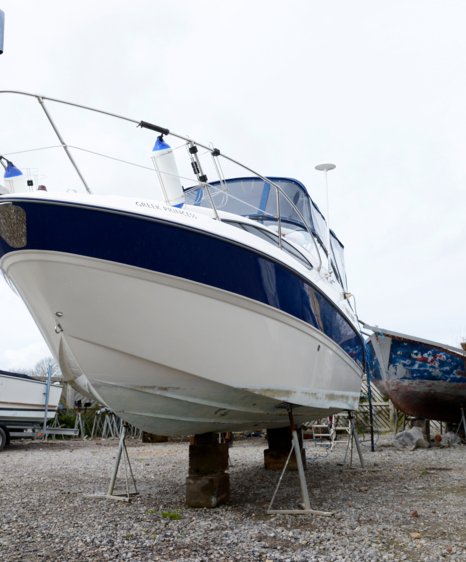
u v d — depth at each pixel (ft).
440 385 37.86
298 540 13.01
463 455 30.68
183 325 14.33
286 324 16.17
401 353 38.75
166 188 16.22
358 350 24.09
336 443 39.83
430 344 37.35
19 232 13.19
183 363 14.65
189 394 15.38
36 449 40.65
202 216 14.87
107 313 13.85
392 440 41.37
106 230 13.24
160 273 13.79
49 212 12.93
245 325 15.16
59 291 13.65
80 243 13.20
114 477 18.89
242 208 21.25
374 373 41.52
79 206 12.94
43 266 13.39
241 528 14.19
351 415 26.68
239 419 17.22
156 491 20.11
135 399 15.49
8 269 14.35
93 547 12.60
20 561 11.52
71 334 14.33
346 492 19.27
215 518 15.40
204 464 17.42
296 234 20.85
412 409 39.91
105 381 15.10
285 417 18.79
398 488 19.92
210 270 14.34
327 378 19.04
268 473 24.59
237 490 20.22
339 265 27.71
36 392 43.91
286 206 21.17
